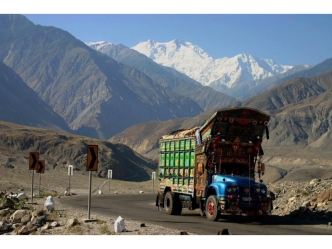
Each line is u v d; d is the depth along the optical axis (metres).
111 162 106.44
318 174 134.12
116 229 16.02
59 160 105.75
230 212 19.50
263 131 21.42
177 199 24.11
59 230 16.67
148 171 121.25
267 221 20.69
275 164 181.38
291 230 17.59
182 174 23.56
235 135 21.11
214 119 20.67
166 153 25.52
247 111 20.91
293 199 25.00
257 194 19.83
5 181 57.38
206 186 21.08
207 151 21.00
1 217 21.34
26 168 78.25
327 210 21.72
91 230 16.45
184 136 23.50
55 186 59.09
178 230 16.58
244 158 21.41
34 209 24.14
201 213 21.42
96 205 31.25
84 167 104.31
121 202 35.34
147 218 22.09
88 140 118.69
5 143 111.00
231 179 19.95
